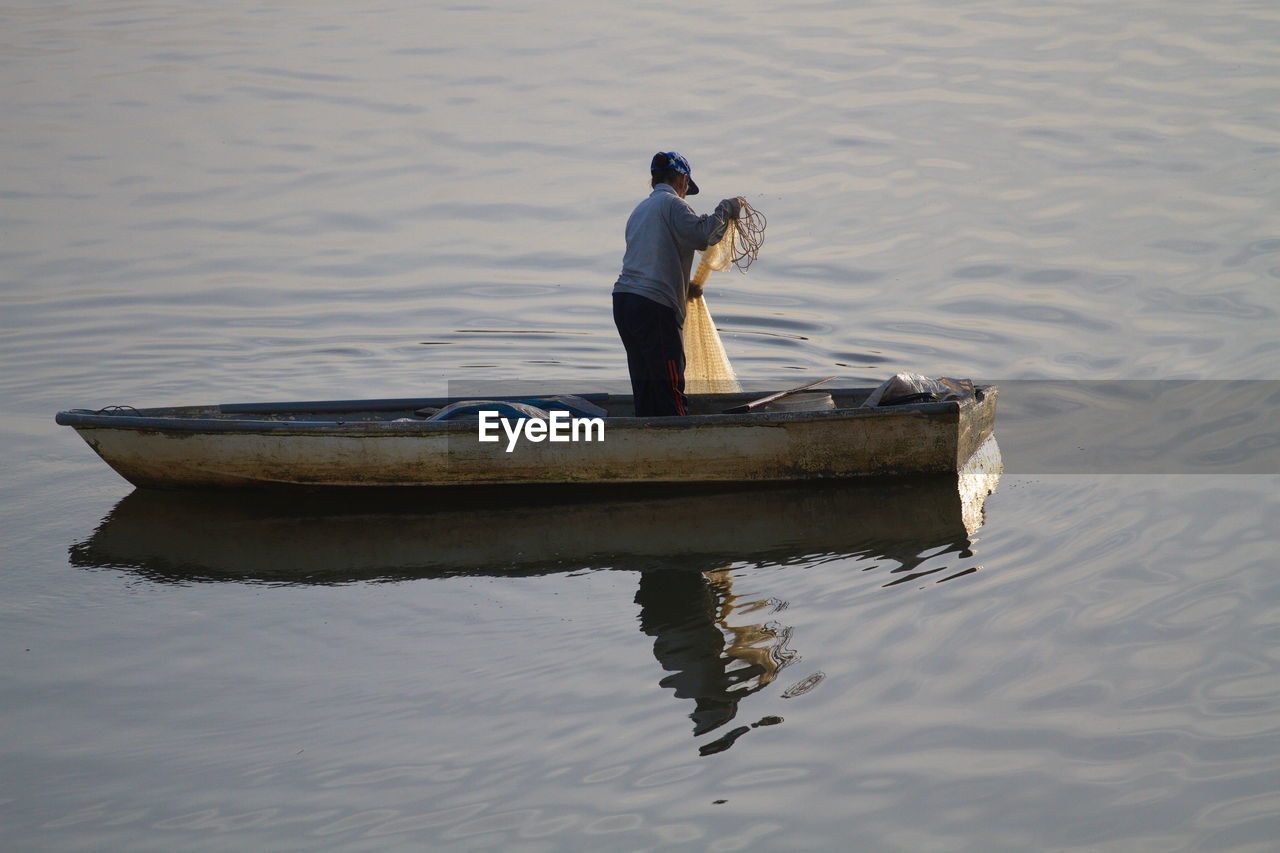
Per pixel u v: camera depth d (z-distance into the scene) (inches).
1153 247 1312.7
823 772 536.7
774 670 617.0
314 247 1423.5
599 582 727.1
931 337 1144.8
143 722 585.9
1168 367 1038.4
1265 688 585.0
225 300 1286.9
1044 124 1701.5
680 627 665.0
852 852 488.7
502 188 1579.7
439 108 1883.6
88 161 1692.9
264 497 873.5
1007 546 746.2
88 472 919.0
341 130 1801.2
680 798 520.7
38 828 510.0
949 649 629.9
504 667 629.0
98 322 1232.2
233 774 543.5
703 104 1860.2
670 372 863.7
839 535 778.8
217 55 2185.0
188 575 748.6
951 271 1291.8
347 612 697.6
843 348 1133.1
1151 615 654.5
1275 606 656.4
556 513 831.7
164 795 530.0
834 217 1449.3
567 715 584.1
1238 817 500.4
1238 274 1227.9
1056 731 558.9
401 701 599.2
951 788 523.2
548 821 507.8
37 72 2098.9
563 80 1999.3
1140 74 1882.4
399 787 531.8
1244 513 770.2
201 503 863.7
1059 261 1296.8
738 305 1243.2
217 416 924.6
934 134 1691.7
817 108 1814.7
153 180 1627.7
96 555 776.9
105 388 1084.5
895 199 1491.1
